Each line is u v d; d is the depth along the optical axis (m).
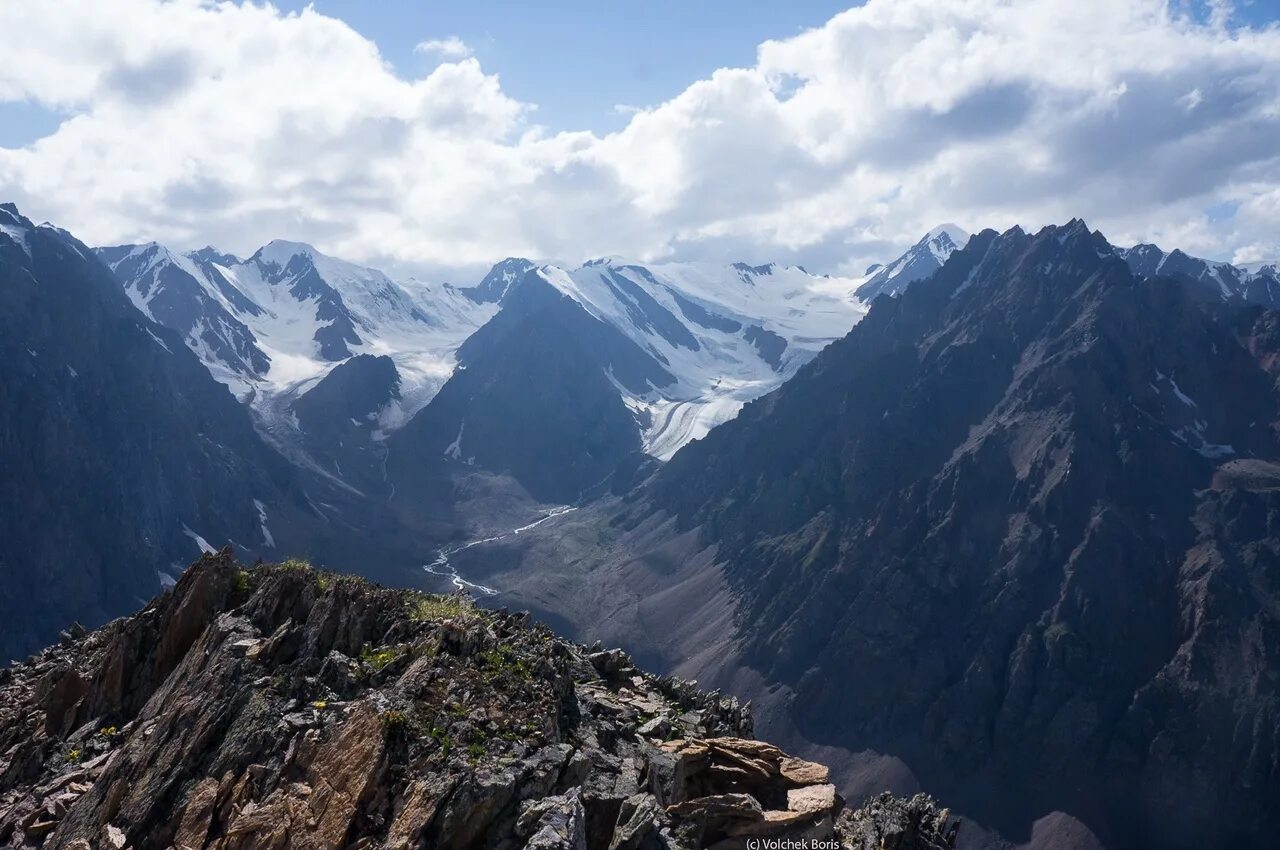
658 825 22.83
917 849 30.80
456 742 23.56
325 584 32.84
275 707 25.80
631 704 31.67
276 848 21.80
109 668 33.00
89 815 25.14
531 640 32.81
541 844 20.06
